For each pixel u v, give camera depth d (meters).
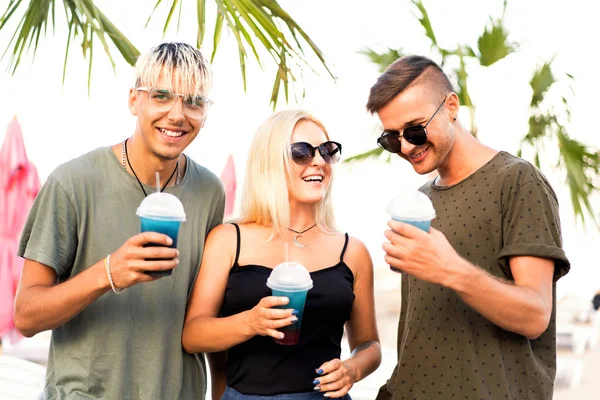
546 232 2.25
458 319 2.41
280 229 2.83
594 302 11.15
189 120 2.52
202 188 2.83
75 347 2.55
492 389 2.32
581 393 8.58
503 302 2.12
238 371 2.70
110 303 2.55
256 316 2.40
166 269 2.17
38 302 2.34
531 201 2.28
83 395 2.52
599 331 10.88
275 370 2.66
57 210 2.49
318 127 2.96
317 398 2.66
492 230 2.36
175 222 2.21
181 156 2.83
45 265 2.47
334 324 2.77
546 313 2.19
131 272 2.16
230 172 7.27
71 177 2.52
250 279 2.72
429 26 7.72
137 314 2.58
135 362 2.57
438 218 2.51
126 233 2.59
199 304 2.72
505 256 2.31
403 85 2.43
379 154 8.59
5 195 5.37
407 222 2.17
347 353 7.78
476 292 2.10
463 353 2.38
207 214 2.81
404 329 2.72
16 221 5.34
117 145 2.72
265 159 2.86
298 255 2.84
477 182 2.43
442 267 2.07
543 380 2.36
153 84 2.46
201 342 2.58
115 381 2.53
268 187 2.84
